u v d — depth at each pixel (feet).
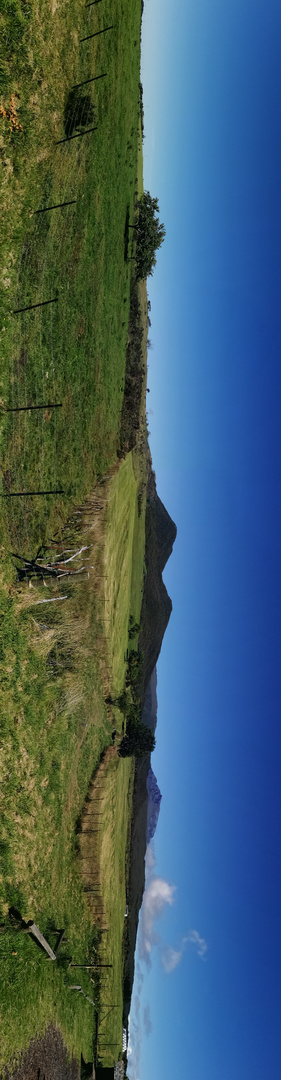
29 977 66.44
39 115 74.74
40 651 76.89
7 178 68.54
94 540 101.55
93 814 98.02
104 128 107.86
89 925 95.40
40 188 76.28
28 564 72.13
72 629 89.86
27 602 72.28
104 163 108.68
